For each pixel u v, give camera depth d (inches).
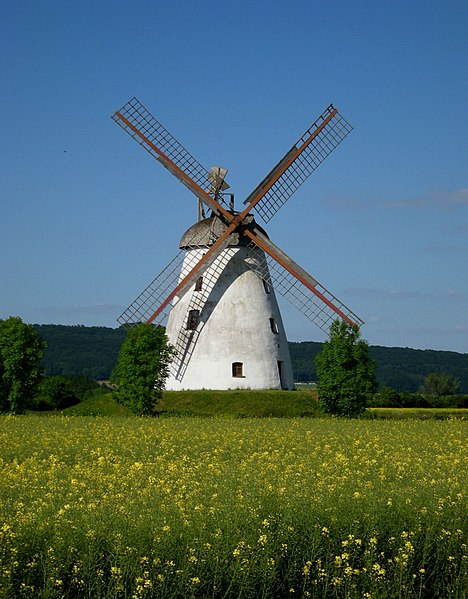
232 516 639.8
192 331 2359.7
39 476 896.3
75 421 1813.5
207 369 2332.7
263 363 2354.8
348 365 2155.5
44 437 1378.0
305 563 612.7
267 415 2111.2
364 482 837.2
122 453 1186.0
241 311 2353.6
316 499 700.0
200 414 2139.5
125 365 2169.0
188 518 631.2
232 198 2383.1
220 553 593.6
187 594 570.6
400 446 1298.0
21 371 2319.1
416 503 700.7
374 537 638.5
